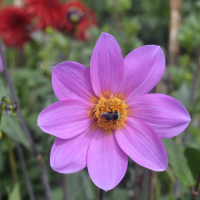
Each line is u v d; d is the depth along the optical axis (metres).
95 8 1.12
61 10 0.61
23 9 0.64
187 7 1.05
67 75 0.35
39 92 0.60
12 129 0.42
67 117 0.35
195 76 0.48
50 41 0.57
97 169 0.35
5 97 0.39
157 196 0.44
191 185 0.38
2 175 0.56
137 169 0.40
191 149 0.39
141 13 1.19
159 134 0.36
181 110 0.35
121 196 0.52
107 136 0.37
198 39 0.58
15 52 0.71
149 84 0.36
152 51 0.36
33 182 0.57
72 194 0.49
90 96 0.36
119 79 0.36
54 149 0.35
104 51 0.36
